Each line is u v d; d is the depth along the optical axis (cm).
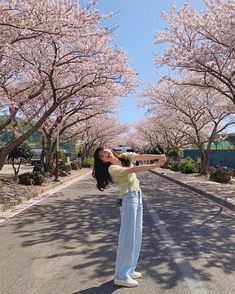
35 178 1972
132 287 471
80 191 1800
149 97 2898
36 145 6262
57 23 1045
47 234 801
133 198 484
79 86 1856
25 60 1412
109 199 1454
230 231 830
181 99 2825
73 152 8231
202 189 1705
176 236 774
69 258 609
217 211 1141
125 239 480
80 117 3144
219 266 564
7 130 1992
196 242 720
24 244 709
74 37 1244
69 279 503
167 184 2255
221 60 1739
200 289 464
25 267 560
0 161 1516
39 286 477
